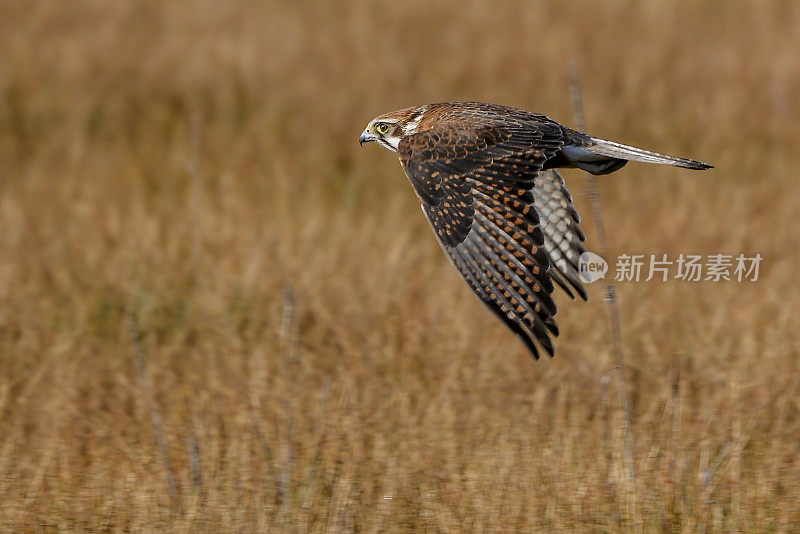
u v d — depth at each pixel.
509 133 8.29
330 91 22.03
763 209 16.22
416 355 11.70
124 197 16.83
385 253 14.27
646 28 24.84
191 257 13.98
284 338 11.34
